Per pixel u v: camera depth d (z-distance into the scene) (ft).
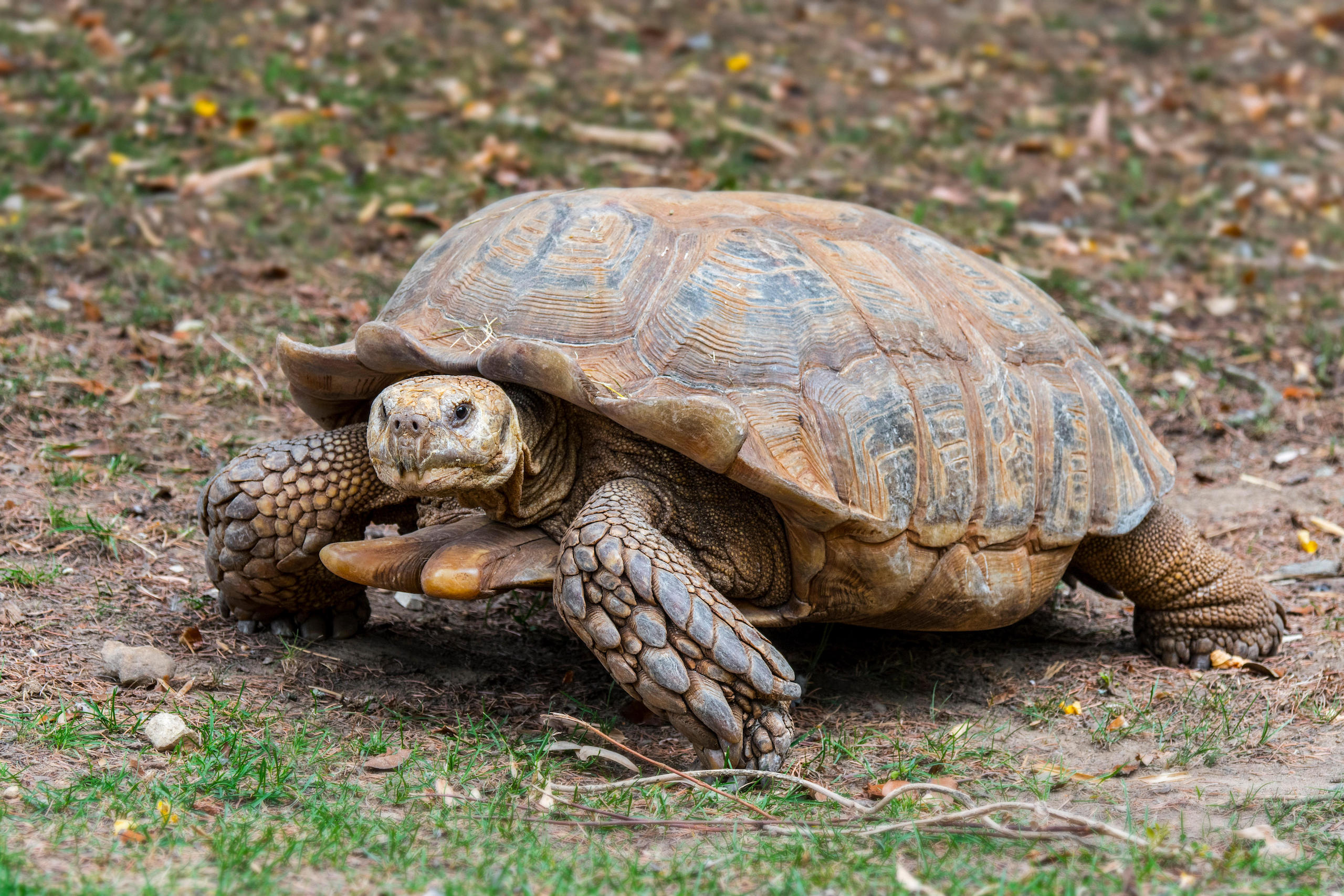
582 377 14.85
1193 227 40.91
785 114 45.57
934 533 16.22
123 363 27.30
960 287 18.24
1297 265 38.93
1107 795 14.57
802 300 16.17
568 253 16.38
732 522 16.07
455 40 47.62
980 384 17.07
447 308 16.57
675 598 14.19
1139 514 18.35
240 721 15.14
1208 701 17.84
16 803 12.67
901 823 12.98
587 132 41.52
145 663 16.12
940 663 19.60
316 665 17.46
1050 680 19.06
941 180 42.04
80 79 40.70
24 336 27.66
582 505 16.26
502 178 37.50
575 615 14.37
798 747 16.19
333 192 36.22
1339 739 16.43
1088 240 38.60
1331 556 23.57
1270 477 27.53
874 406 15.80
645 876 12.01
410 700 16.72
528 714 16.66
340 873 11.73
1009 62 52.70
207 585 19.72
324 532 16.89
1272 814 13.82
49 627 17.47
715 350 15.52
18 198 33.35
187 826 12.50
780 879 11.98
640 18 52.13
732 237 16.66
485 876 11.80
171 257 31.96
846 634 20.58
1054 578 18.15
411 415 13.89
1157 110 50.19
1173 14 60.54
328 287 31.65
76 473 22.77
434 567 15.07
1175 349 33.30
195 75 42.09
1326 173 45.65
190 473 23.84
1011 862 12.58
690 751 15.81
